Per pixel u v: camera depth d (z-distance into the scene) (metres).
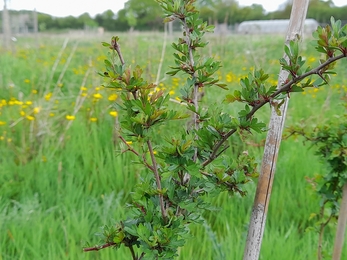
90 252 2.83
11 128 4.73
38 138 4.47
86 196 3.64
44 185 3.75
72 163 4.02
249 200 3.56
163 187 1.35
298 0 1.42
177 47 1.51
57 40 18.89
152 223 1.32
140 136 1.17
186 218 1.39
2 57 10.41
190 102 1.50
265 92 1.20
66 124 4.96
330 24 1.19
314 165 4.11
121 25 44.69
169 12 1.47
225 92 5.35
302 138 4.67
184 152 1.22
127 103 1.19
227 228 3.04
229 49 10.38
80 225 3.11
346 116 2.14
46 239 3.06
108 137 4.63
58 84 5.98
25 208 3.25
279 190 3.87
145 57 7.84
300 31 1.43
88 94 5.66
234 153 4.32
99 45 14.74
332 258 2.15
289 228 3.30
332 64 1.20
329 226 3.29
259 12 33.00
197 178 1.36
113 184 3.85
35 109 4.71
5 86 7.05
